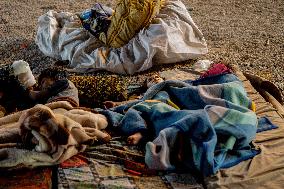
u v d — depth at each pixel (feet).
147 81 16.93
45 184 11.33
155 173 12.01
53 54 20.92
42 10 29.63
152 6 20.29
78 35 20.51
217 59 21.50
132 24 19.97
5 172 11.69
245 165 12.17
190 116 12.50
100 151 12.72
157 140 12.26
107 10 22.56
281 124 14.29
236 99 14.23
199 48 20.89
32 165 11.78
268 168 11.96
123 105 14.64
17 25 26.27
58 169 11.87
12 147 11.95
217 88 14.37
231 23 27.63
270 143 13.24
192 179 11.85
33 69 20.02
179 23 20.52
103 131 13.66
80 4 31.22
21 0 31.99
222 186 11.38
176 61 20.35
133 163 12.25
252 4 32.14
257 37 25.08
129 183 11.52
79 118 13.17
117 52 19.85
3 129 12.60
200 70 18.85
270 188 11.30
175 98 14.88
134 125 13.32
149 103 14.20
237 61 21.54
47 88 14.89
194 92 14.40
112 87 15.88
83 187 11.29
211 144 11.88
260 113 14.93
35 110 11.91
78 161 12.25
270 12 30.30
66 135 11.86
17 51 22.21
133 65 19.33
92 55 19.61
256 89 17.29
